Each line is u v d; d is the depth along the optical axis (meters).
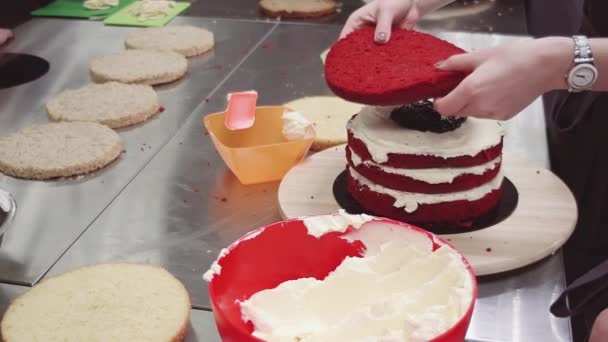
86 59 1.62
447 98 0.85
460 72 0.88
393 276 0.74
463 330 0.61
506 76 0.84
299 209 0.98
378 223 0.78
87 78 1.52
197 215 1.01
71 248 0.94
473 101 0.85
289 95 1.43
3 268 0.89
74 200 1.06
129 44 1.66
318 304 0.73
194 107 1.38
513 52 0.84
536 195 1.01
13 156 1.15
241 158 1.06
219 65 1.59
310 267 0.80
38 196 1.07
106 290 0.81
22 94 1.44
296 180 1.06
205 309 0.81
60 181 1.12
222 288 0.71
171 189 1.09
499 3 1.96
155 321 0.76
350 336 0.66
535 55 0.84
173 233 0.97
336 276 0.74
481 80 0.83
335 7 1.93
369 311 0.68
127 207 1.04
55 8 1.92
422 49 0.98
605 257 1.56
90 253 0.93
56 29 1.79
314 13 1.88
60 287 0.82
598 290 0.83
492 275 0.87
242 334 0.60
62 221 1.00
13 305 0.79
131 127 1.30
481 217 0.96
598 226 1.54
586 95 1.41
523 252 0.88
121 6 1.95
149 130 1.29
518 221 0.95
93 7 1.92
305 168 1.09
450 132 0.94
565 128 1.48
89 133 1.23
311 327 0.70
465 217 0.94
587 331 1.25
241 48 1.68
